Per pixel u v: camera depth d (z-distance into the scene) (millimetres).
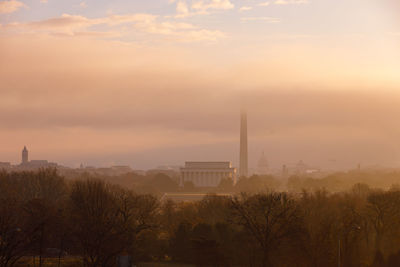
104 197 181875
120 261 151625
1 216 159750
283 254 158500
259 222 164125
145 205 194500
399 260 159000
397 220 181250
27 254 173375
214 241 161750
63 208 198250
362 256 163000
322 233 159125
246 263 161625
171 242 184875
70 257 174750
